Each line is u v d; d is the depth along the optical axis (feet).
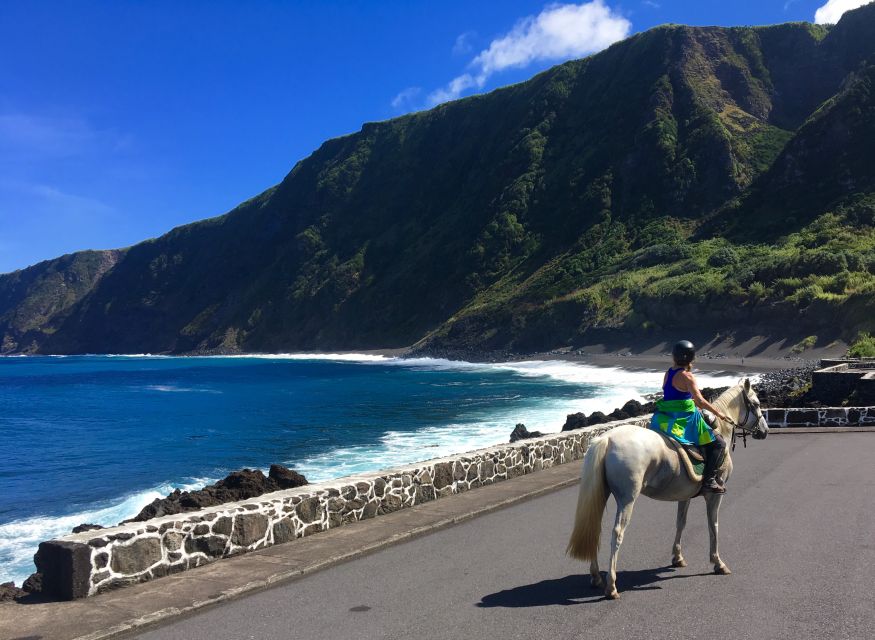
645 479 22.13
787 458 47.03
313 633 18.92
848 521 29.14
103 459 88.17
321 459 77.10
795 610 19.30
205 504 42.19
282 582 23.68
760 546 25.89
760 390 91.09
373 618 19.88
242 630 19.35
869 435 58.23
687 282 248.52
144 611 20.54
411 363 312.09
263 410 141.59
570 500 36.52
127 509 59.67
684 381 23.36
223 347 496.64
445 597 21.50
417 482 35.40
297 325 470.39
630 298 270.87
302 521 28.99
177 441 101.96
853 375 81.20
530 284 340.80
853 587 21.03
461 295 381.81
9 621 19.88
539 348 286.87
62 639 18.60
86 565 21.95
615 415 83.41
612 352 251.60
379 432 99.09
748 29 423.23
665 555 25.43
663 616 19.26
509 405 128.77
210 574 23.99
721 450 23.35
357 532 29.53
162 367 367.04
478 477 39.83
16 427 126.62
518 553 26.45
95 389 226.17
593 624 18.88
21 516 57.77
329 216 539.29
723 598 20.52
